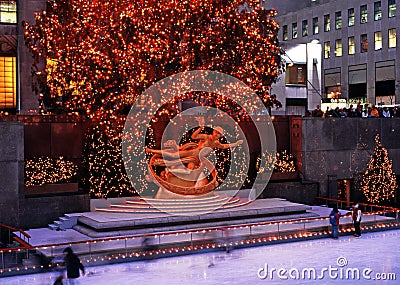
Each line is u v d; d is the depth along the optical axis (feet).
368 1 210.79
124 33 100.58
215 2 105.50
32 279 61.67
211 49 104.88
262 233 79.20
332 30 225.15
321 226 84.43
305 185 104.47
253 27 108.37
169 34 103.14
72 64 97.71
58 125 90.27
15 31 97.71
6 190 79.92
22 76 96.99
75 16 100.27
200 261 69.00
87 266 66.64
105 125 91.15
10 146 80.12
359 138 109.81
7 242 78.95
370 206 98.37
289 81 157.58
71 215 83.25
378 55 207.00
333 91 225.97
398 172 113.70
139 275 62.28
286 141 107.96
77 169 89.81
